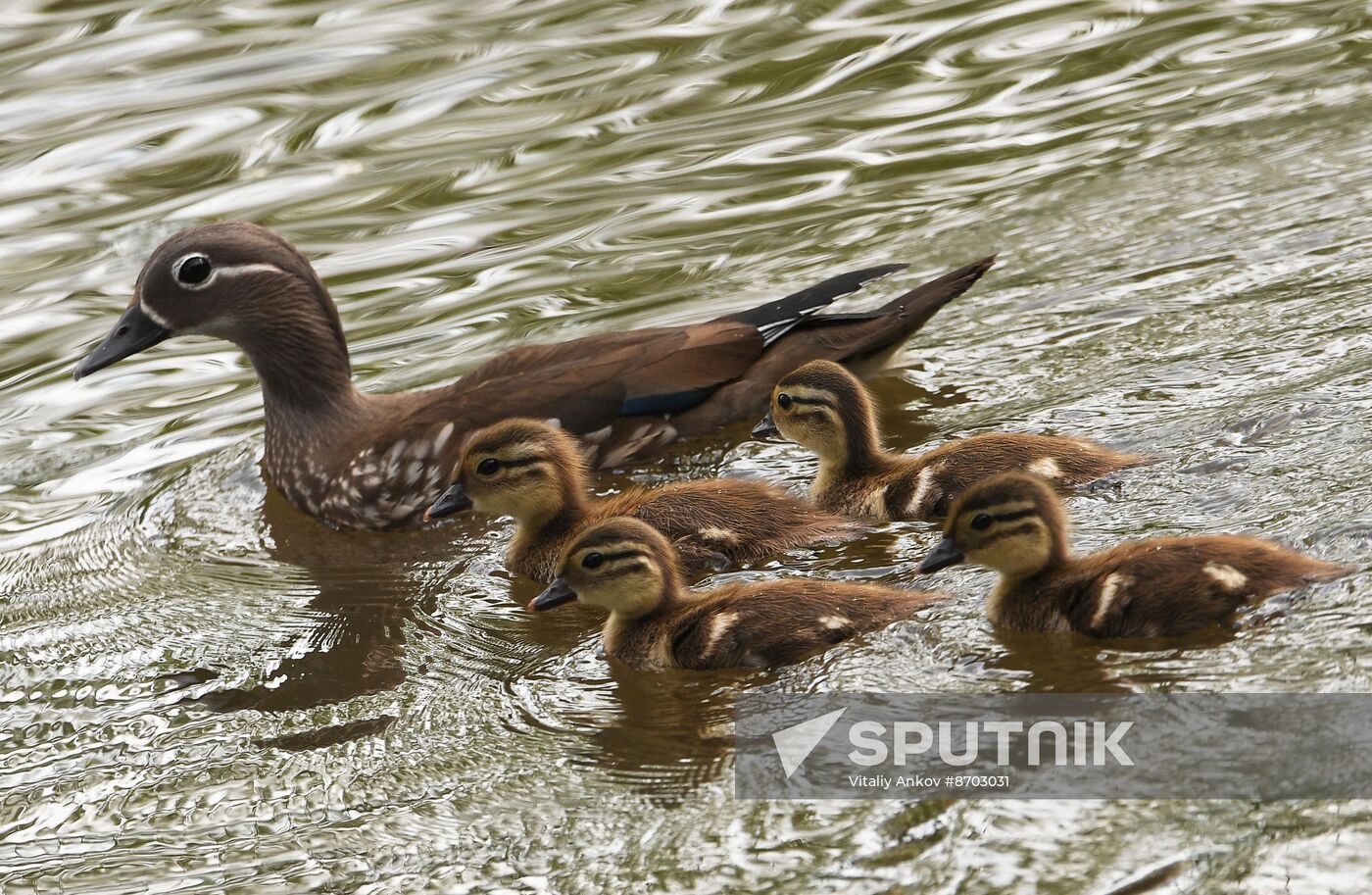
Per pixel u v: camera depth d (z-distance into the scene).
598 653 11.82
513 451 13.23
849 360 15.11
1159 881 8.36
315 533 14.55
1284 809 8.74
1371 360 13.87
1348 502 11.82
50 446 15.93
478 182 19.91
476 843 9.56
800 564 12.66
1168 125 19.70
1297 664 9.95
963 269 15.27
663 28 23.44
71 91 21.98
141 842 9.96
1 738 11.34
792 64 22.34
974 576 12.05
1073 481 12.78
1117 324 15.44
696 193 19.42
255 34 23.48
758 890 8.80
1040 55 22.16
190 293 14.77
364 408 15.05
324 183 20.06
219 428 16.22
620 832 9.47
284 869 9.55
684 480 14.44
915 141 20.17
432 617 12.63
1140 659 10.34
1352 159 18.02
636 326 16.77
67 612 13.13
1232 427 13.20
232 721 11.23
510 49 23.02
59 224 19.34
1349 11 22.58
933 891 8.56
